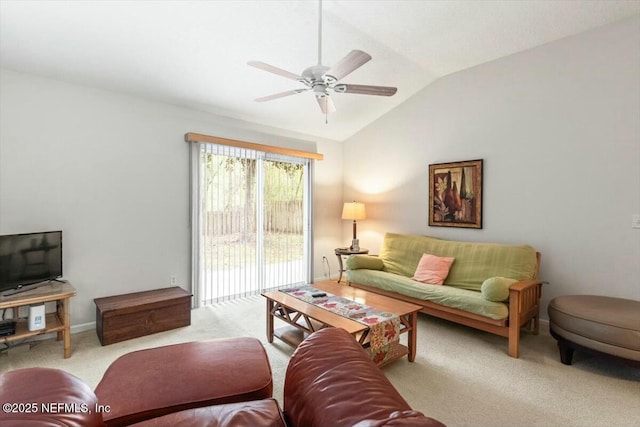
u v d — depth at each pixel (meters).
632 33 2.76
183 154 3.72
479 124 3.73
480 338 3.03
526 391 2.14
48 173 2.91
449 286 3.43
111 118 3.24
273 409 1.22
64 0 2.19
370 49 3.27
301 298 2.85
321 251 5.17
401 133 4.54
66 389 0.99
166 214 3.60
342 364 1.15
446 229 4.07
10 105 2.74
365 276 3.83
